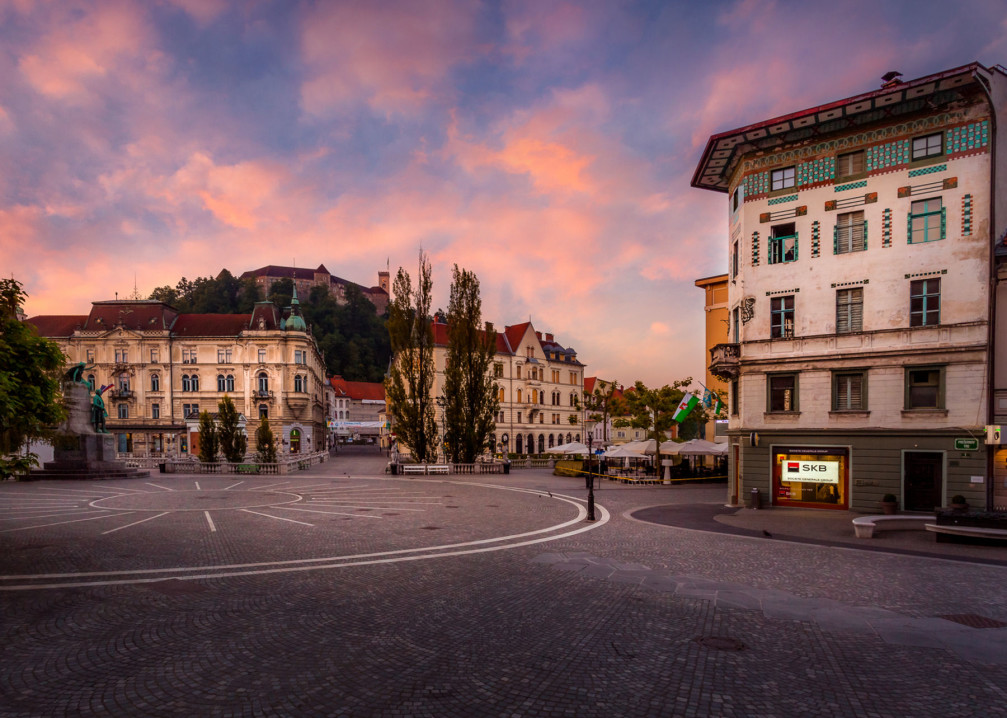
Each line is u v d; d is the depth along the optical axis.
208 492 32.12
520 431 81.75
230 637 9.44
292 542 17.38
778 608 10.91
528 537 18.36
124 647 9.01
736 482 27.77
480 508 25.58
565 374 90.88
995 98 21.95
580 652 8.83
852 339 24.11
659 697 7.39
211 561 14.83
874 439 23.42
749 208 27.02
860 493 23.67
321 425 101.00
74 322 84.31
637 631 9.73
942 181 22.62
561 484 38.50
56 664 8.37
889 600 11.45
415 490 33.81
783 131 25.66
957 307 22.11
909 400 22.94
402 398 50.19
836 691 7.58
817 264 25.16
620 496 31.31
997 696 7.45
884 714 7.00
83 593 11.89
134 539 17.75
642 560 15.02
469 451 49.75
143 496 30.03
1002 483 21.39
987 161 21.78
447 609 10.89
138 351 78.50
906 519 19.23
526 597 11.67
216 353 79.19
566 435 89.75
